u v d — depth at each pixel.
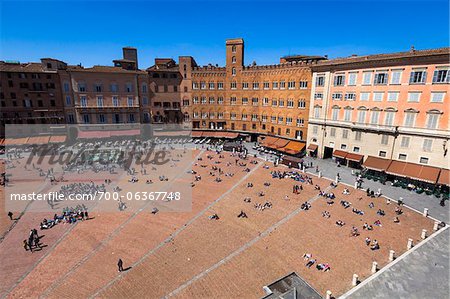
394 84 52.62
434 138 49.09
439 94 47.66
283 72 75.81
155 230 40.06
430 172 48.72
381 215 42.06
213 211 45.19
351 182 54.25
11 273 31.47
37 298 28.03
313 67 65.75
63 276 31.05
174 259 33.66
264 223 41.16
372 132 57.03
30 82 78.94
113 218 43.47
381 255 33.09
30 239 35.84
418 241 35.56
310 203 46.66
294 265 32.03
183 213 44.75
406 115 51.91
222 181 57.53
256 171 62.53
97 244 36.88
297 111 74.25
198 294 28.27
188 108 90.69
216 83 88.19
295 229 39.25
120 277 30.78
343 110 61.66
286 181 56.38
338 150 64.00
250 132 87.31
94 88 81.94
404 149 53.12
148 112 89.44
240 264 32.53
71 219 42.28
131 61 86.56
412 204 45.22
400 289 27.73
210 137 90.00
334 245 35.41
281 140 77.75
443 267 30.67
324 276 30.09
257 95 84.06
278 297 22.45
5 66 79.94
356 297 26.86
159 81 88.38
